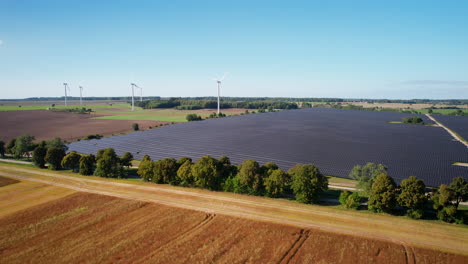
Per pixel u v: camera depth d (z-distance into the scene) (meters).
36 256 40.72
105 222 50.66
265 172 64.75
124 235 46.06
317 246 42.16
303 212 54.53
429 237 44.69
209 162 67.44
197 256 39.94
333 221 50.53
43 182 74.81
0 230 48.09
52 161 87.56
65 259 39.91
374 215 53.09
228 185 65.75
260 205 58.06
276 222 50.06
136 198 62.41
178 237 45.19
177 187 69.94
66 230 47.91
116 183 73.94
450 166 88.81
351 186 72.50
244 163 66.06
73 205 58.53
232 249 41.56
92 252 41.44
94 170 85.62
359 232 46.41
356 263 38.03
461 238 44.34
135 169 89.25
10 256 40.75
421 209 51.62
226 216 52.59
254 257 39.53
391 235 45.41
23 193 66.25
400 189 53.81
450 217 49.66
